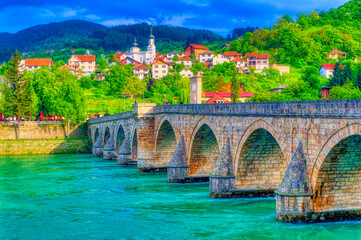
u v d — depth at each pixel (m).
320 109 46.19
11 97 172.25
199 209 60.62
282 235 48.00
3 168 112.56
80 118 177.50
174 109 86.38
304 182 48.22
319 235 46.66
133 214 60.09
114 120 133.62
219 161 64.38
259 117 56.50
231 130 63.81
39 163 125.25
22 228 54.81
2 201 70.06
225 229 51.12
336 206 48.53
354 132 41.47
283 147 51.97
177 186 79.69
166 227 53.47
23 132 172.00
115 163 124.12
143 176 94.12
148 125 100.50
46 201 69.81
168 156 101.94
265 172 63.88
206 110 71.69
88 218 58.81
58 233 52.59
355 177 48.34
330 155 45.53
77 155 156.25
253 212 57.34
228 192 63.53
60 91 178.50
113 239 49.91
